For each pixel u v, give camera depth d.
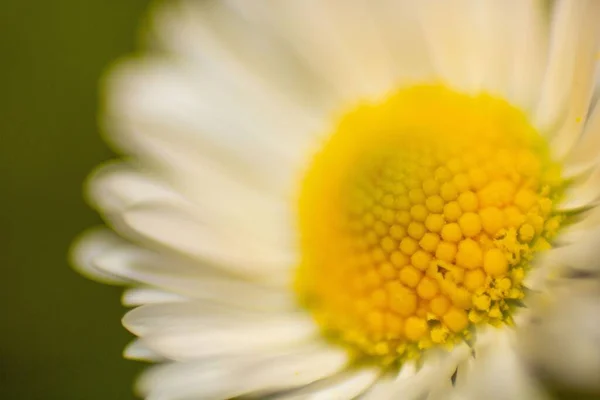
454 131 0.05
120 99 0.05
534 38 0.05
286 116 0.05
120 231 0.05
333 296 0.05
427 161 0.05
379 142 0.05
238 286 0.05
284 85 0.05
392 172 0.05
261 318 0.05
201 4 0.05
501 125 0.05
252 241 0.05
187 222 0.05
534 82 0.05
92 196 0.05
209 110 0.05
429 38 0.05
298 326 0.05
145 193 0.05
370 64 0.05
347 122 0.05
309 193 0.05
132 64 0.05
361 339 0.05
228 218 0.05
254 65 0.05
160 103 0.05
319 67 0.05
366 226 0.05
